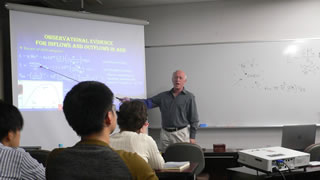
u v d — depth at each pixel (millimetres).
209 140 4359
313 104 4125
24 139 3352
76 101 878
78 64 3701
